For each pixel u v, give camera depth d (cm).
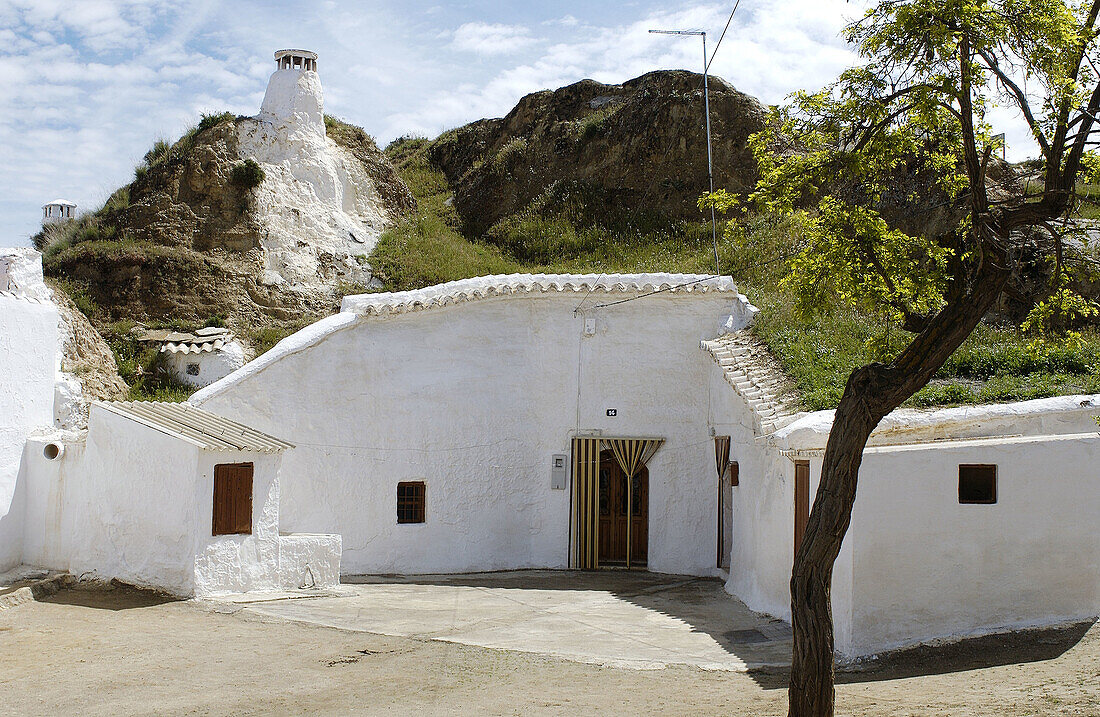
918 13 756
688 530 1670
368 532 1595
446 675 934
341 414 1598
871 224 852
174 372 2214
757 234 2281
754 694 852
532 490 1683
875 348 875
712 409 1666
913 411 1119
